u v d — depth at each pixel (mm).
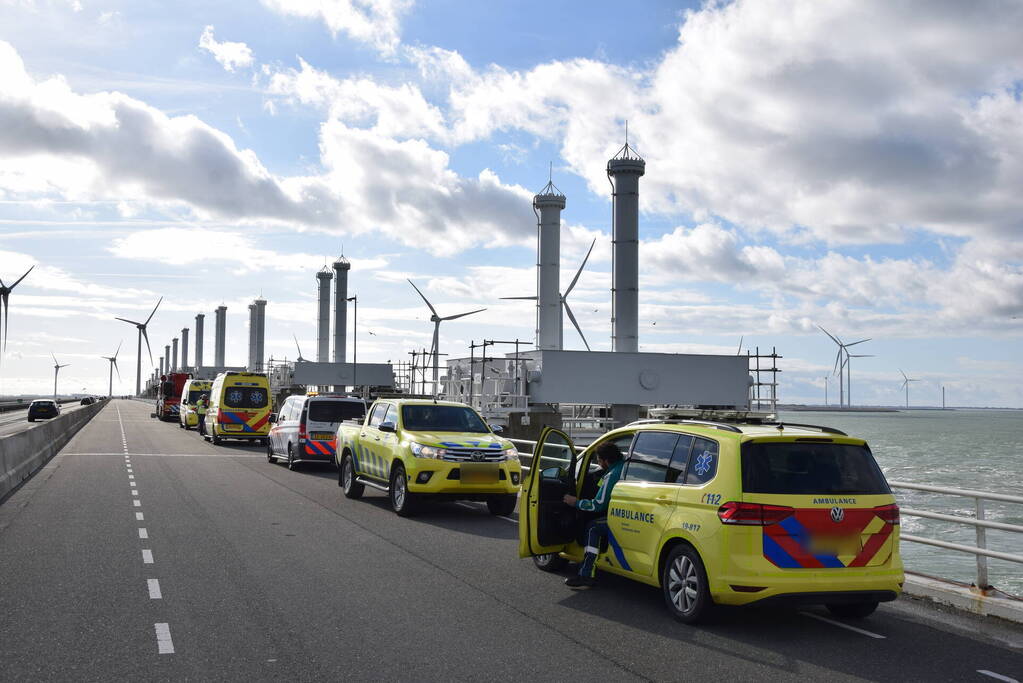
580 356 41750
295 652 6445
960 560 23781
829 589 7043
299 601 8125
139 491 17328
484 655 6457
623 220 49000
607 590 8930
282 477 21328
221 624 7227
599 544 8734
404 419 15562
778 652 6703
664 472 8102
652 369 42688
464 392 46938
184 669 5992
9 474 17812
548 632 7176
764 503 7070
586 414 45375
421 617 7605
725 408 43625
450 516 14711
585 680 5910
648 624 7512
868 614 7848
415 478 14211
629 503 8336
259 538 11781
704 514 7352
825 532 7133
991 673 6246
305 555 10562
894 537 7383
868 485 7418
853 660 6523
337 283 89375
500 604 8180
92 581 8852
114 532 12070
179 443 35750
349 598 8297
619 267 48906
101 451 29562
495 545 11656
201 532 12211
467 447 14508
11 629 6980
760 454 7254
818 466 7344
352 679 5832
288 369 78500
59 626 7086
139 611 7613
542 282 58688
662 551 7902
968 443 93188
